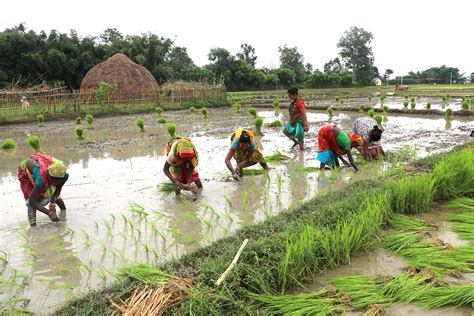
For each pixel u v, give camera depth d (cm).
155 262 494
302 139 1187
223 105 3328
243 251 459
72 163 1113
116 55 3512
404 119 1984
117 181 891
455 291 392
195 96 3338
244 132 846
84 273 477
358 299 402
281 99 3684
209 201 730
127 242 559
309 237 474
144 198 759
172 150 749
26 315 393
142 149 1306
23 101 2397
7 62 4309
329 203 650
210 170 970
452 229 568
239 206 696
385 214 603
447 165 749
